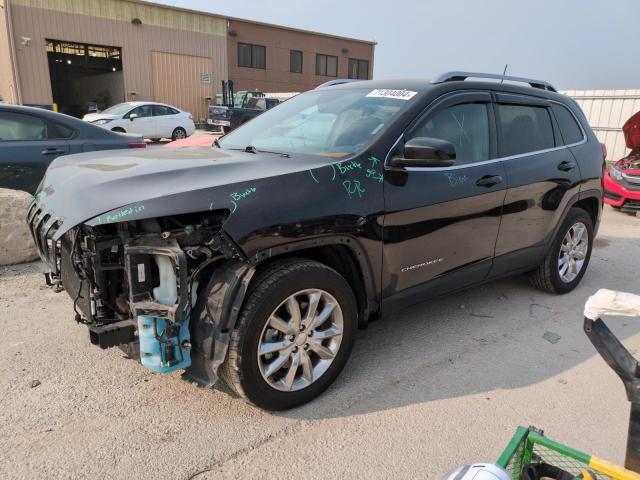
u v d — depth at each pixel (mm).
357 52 40219
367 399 3098
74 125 6695
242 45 34281
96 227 2562
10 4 23391
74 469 2438
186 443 2646
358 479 2453
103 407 2920
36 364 3344
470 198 3625
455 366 3535
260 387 2752
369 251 3090
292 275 2756
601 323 1873
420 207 3307
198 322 2631
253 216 2596
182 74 29391
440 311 4473
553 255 4715
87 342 3654
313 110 3947
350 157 3104
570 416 3016
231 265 2641
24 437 2643
